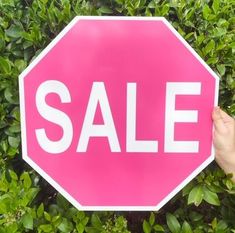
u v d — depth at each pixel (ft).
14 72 4.10
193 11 4.13
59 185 3.72
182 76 3.60
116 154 3.69
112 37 3.54
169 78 3.60
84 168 3.70
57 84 3.59
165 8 4.05
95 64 3.57
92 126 3.64
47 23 4.14
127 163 3.71
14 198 3.92
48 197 4.49
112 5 4.24
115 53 3.56
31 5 4.29
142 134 3.67
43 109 3.62
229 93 4.28
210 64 4.13
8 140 4.16
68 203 4.16
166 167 3.73
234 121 3.72
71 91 3.60
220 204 4.37
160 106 3.63
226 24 4.18
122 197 3.76
